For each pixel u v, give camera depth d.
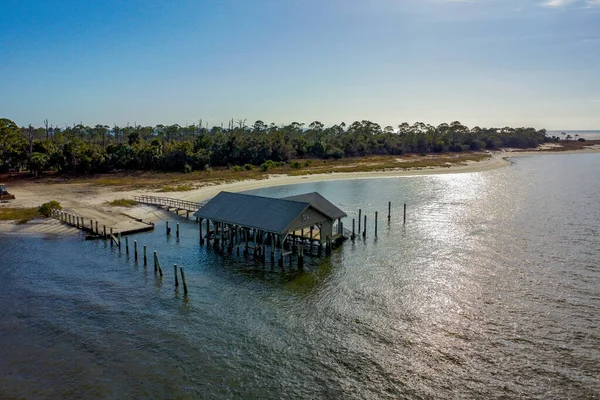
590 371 19.05
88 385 18.52
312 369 19.66
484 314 24.62
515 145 180.25
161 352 21.09
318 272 31.81
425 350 20.98
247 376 19.17
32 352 21.11
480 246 37.84
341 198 63.50
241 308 25.89
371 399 17.62
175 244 39.19
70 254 36.25
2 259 34.91
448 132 163.88
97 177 84.12
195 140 114.12
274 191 70.12
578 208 55.16
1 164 89.00
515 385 18.22
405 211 50.41
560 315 24.33
